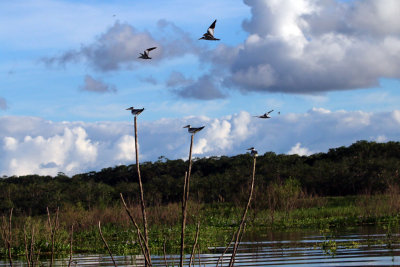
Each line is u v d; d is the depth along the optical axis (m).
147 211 31.94
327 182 50.12
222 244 22.00
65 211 32.75
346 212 32.66
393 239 20.55
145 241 8.47
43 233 23.19
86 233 27.19
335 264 15.34
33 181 75.75
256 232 26.64
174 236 23.83
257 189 35.75
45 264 18.23
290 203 34.84
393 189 37.19
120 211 31.58
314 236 23.33
